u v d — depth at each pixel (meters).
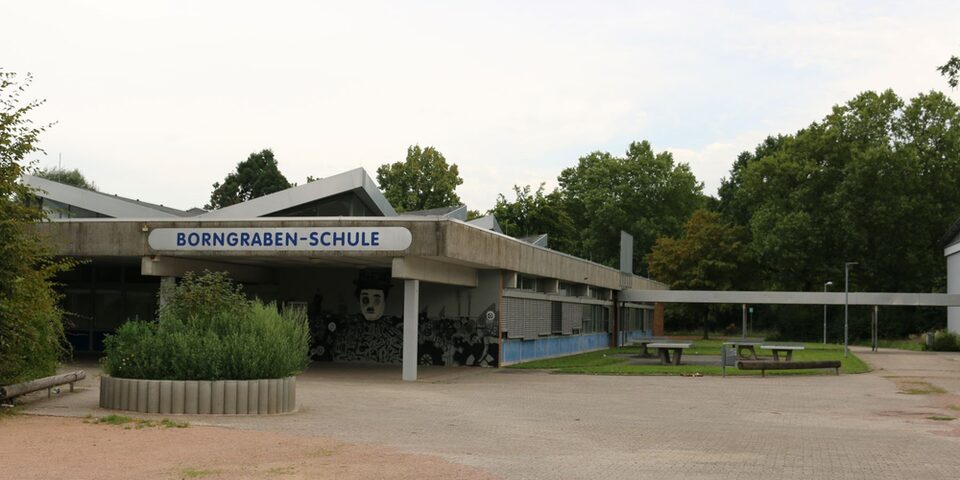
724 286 72.88
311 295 32.62
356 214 32.59
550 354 38.28
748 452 12.14
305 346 17.42
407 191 69.56
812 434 14.32
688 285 73.50
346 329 32.28
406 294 25.31
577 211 91.38
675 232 86.69
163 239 25.22
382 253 24.34
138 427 13.29
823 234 65.50
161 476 9.48
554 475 10.01
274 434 12.88
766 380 26.77
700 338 75.25
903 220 64.19
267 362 15.85
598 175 88.00
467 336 30.94
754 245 71.06
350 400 18.64
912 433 14.59
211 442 11.93
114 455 10.78
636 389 22.98
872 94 67.62
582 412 17.23
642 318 66.38
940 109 66.50
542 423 15.27
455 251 24.70
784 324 70.50
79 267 34.56
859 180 63.50
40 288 16.20
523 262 32.16
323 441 12.24
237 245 24.92
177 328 16.17
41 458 10.48
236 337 15.84
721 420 16.27
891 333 67.00
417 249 24.22
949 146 65.31
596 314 48.47
